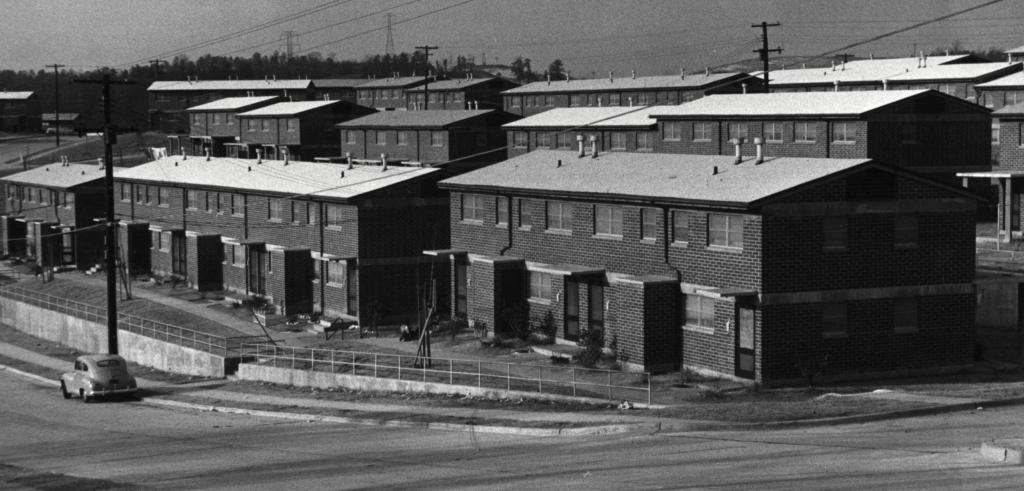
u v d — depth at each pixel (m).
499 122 111.31
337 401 48.41
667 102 130.75
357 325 63.69
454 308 60.59
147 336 66.06
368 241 63.66
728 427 34.22
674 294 46.94
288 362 56.09
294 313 68.50
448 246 65.56
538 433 36.88
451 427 39.56
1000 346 49.88
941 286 45.56
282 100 147.75
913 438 31.00
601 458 31.38
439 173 65.12
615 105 138.25
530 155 63.94
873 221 44.38
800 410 35.28
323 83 190.50
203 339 62.84
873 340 44.53
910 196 44.88
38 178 102.12
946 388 40.66
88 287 83.62
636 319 46.88
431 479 30.36
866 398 37.34
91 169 100.69
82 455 39.75
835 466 27.92
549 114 108.38
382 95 182.88
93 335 72.69
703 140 87.81
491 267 56.09
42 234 95.88
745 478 27.31
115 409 52.53
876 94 77.94
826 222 43.72
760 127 82.44
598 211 51.91
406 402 46.12
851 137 76.00
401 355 52.88
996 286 52.84
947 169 77.25
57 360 70.75
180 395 54.44
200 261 78.38
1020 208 68.69
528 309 55.66
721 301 44.47
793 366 43.22
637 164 55.31
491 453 33.91
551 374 47.28
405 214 64.50
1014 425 32.38
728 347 44.22
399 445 36.78
